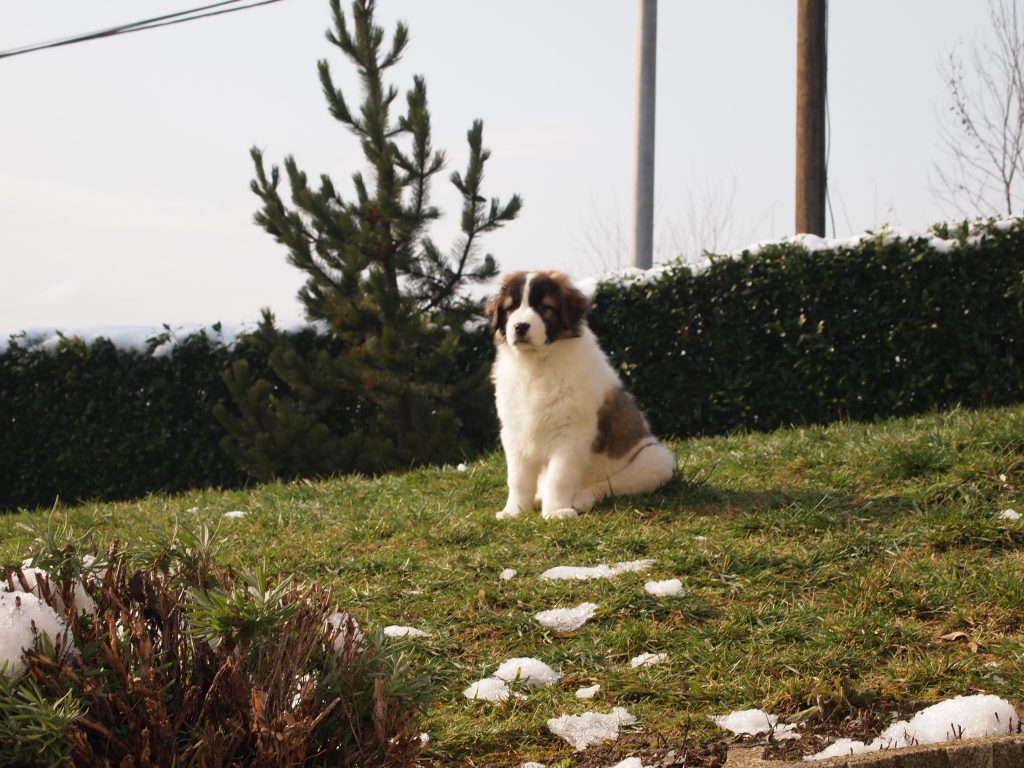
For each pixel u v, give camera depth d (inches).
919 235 430.3
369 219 459.5
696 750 139.0
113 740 99.7
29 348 497.7
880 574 200.5
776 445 326.6
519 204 464.1
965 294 423.2
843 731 142.6
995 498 252.1
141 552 120.9
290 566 233.3
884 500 260.5
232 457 464.8
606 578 210.7
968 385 426.6
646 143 608.1
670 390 455.2
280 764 100.7
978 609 182.7
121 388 494.0
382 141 451.5
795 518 245.3
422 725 150.6
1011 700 148.6
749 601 198.8
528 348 270.5
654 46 606.9
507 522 262.1
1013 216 428.5
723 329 449.1
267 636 107.5
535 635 187.6
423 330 455.5
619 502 275.7
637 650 178.5
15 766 96.3
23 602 103.6
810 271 437.7
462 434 476.4
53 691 100.5
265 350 476.4
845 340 438.6
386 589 213.2
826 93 534.3
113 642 102.3
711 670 165.0
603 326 459.5
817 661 164.4
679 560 217.9
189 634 109.0
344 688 111.3
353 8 464.1
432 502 290.5
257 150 461.7
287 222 455.8
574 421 275.6
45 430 498.9
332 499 314.2
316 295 456.8
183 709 102.3
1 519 328.5
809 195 526.9
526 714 155.3
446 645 183.2
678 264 458.6
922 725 139.6
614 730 149.1
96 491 499.8
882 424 354.0
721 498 275.7
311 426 462.3
